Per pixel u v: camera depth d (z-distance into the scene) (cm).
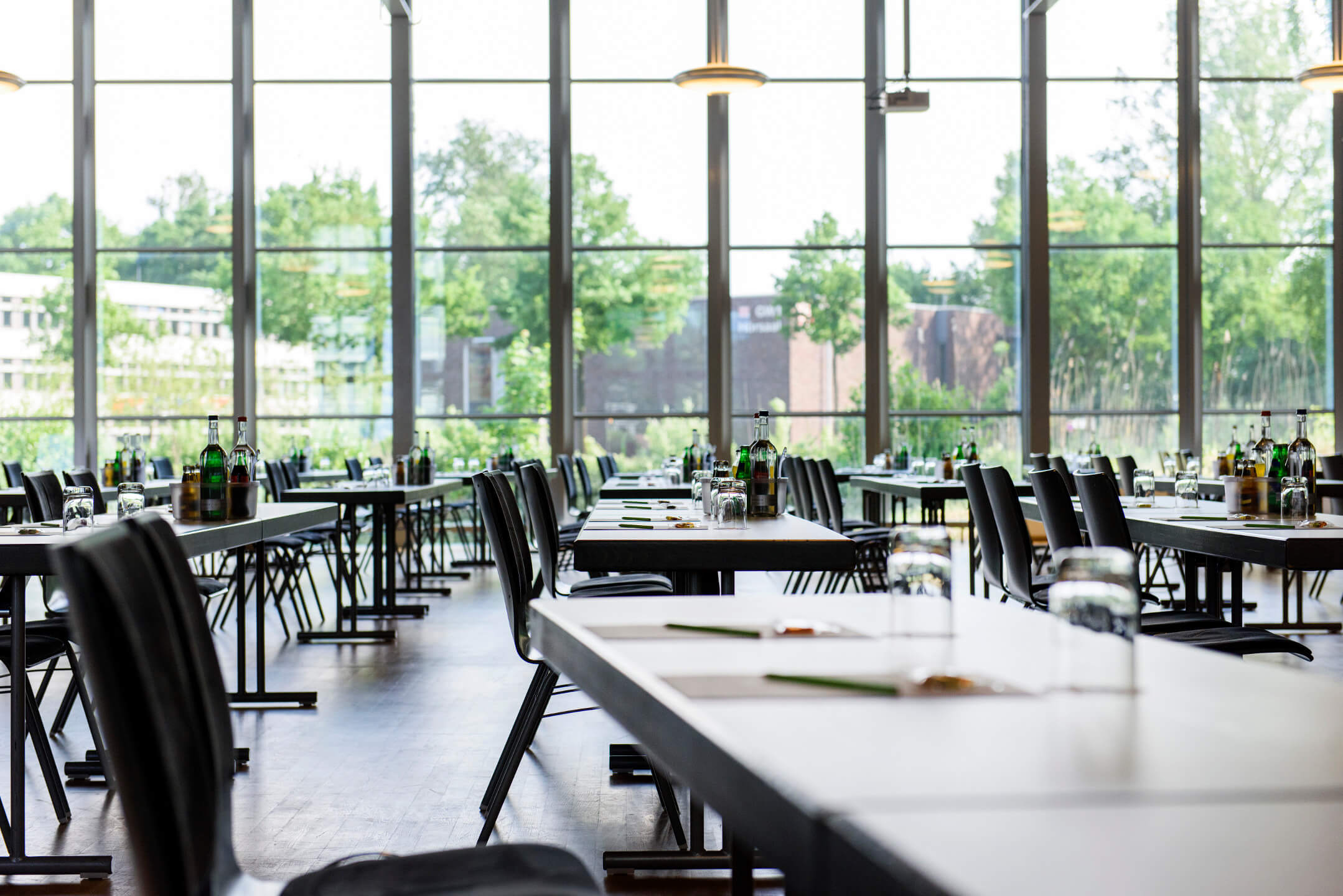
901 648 123
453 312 1051
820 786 73
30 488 372
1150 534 326
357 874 141
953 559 130
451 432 1049
